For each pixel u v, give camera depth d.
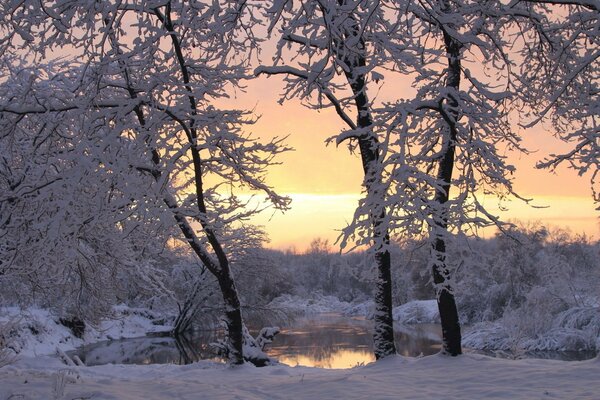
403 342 35.41
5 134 14.60
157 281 21.12
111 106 14.27
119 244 17.31
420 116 12.88
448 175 14.23
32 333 30.34
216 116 15.12
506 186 13.88
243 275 39.09
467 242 12.08
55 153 14.51
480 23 13.46
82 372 15.68
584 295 36.16
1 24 11.80
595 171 10.41
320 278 104.06
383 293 14.67
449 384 10.70
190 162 14.95
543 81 14.27
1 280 16.78
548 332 33.38
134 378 14.03
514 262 41.50
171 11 14.73
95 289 19.36
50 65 16.42
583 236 46.25
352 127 15.32
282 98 14.92
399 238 12.03
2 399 9.05
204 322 43.28
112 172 12.72
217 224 15.34
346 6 8.96
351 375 12.13
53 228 11.65
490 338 34.72
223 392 10.66
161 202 13.55
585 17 10.77
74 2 11.35
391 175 10.52
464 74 14.21
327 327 47.72
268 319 42.19
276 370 14.49
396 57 12.05
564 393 9.31
